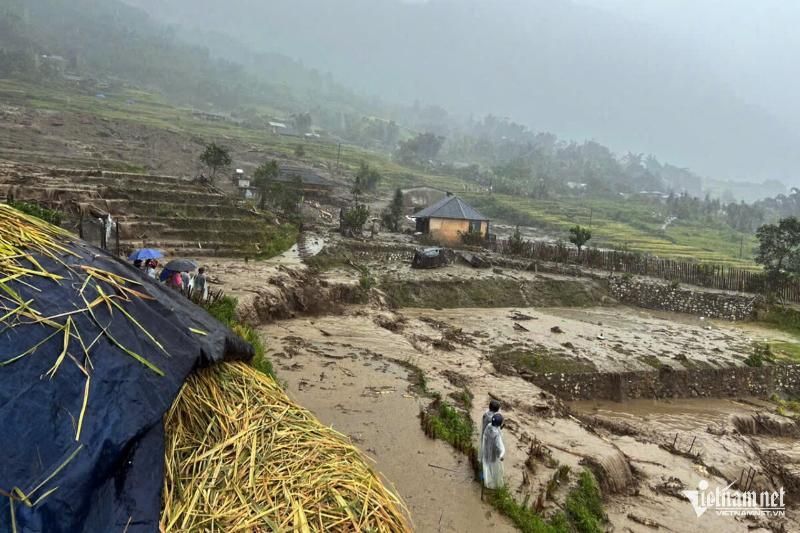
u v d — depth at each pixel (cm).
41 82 9894
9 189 2388
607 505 1140
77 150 5431
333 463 468
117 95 11012
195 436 463
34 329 398
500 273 3653
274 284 2236
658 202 10869
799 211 10962
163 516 385
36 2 18538
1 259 436
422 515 830
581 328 2750
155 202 3084
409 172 9981
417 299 3027
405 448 1048
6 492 323
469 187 9675
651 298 3569
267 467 448
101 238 1814
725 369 2261
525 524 838
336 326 2083
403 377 1517
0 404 353
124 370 414
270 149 8531
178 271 1453
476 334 2433
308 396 1263
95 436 368
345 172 8375
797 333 3083
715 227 8638
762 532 1169
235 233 3106
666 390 2148
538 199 9412
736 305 3378
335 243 3744
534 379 1955
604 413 1902
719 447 1669
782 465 1648
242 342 579
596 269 4016
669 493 1264
